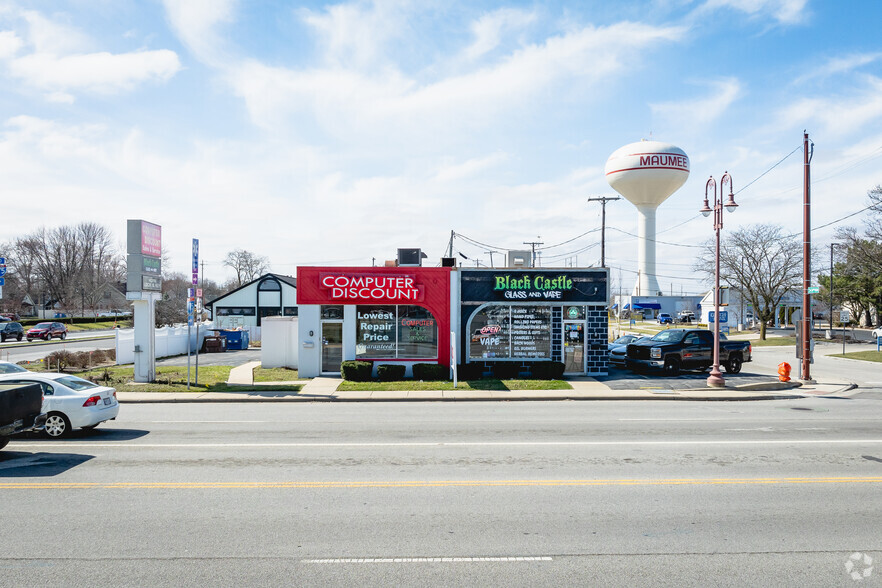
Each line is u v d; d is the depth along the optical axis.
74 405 12.43
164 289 103.06
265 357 26.75
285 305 57.12
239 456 10.70
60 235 90.62
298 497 8.21
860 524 7.21
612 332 60.09
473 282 23.52
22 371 20.28
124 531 6.90
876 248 48.06
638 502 8.03
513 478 9.20
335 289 23.14
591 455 10.80
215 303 57.19
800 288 51.59
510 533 6.86
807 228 22.95
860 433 13.07
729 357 25.80
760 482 9.02
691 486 8.78
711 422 14.51
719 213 20.98
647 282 91.38
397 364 23.25
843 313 39.88
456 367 22.27
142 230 21.23
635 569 5.88
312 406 17.48
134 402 18.27
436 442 11.97
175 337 34.66
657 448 11.42
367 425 14.02
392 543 6.54
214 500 8.07
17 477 9.25
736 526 7.13
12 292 89.44
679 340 24.91
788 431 13.29
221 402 18.42
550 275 23.59
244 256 101.25
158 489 8.59
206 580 5.59
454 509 7.72
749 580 5.64
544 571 5.83
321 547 6.42
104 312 95.38
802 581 5.62
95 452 11.03
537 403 18.25
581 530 6.97
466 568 5.89
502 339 23.61
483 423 14.30
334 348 23.52
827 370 29.47
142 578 5.64
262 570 5.82
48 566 5.91
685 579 5.66
